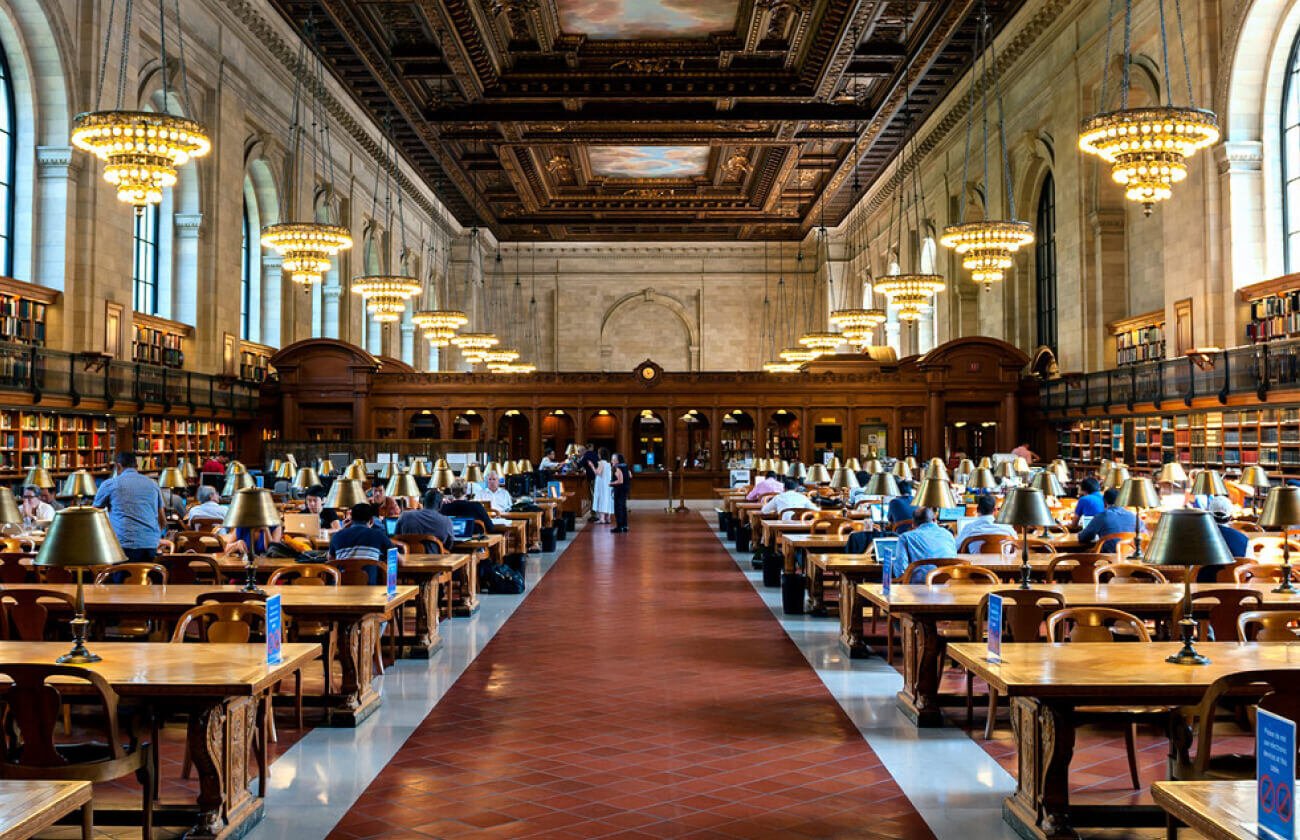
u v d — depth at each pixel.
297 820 5.51
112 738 4.75
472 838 5.23
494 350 40.50
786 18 24.69
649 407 31.78
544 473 27.56
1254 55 18.86
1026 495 7.33
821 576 12.22
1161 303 22.73
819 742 6.92
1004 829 5.38
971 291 34.06
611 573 16.17
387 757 6.61
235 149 25.52
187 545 10.79
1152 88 21.42
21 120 19.14
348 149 34.62
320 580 8.47
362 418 30.20
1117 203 24.52
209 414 24.52
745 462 29.30
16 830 3.23
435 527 11.74
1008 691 4.96
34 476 14.84
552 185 42.47
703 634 10.95
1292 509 7.24
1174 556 5.33
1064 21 25.02
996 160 30.03
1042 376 28.36
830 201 44.94
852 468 21.20
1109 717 5.54
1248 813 3.35
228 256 25.48
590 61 27.39
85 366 19.41
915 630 7.48
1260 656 5.61
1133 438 23.25
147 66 21.58
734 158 38.31
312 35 26.69
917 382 31.23
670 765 6.43
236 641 6.48
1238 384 18.42
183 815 5.23
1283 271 19.06
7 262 19.11
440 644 10.27
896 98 29.81
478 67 26.84
